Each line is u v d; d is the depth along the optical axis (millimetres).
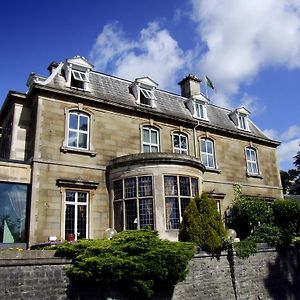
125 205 15695
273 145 25797
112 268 9352
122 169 16172
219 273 12930
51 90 16141
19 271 8820
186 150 20469
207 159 21438
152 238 10633
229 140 23016
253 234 15867
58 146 15836
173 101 22266
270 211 18344
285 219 17922
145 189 15570
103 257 9453
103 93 18672
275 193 24422
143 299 10422
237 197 21031
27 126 16594
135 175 15781
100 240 10523
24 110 16766
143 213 15258
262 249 14750
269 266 14742
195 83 24594
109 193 16516
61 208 15117
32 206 14359
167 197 15539
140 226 15094
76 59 17828
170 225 15227
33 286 8930
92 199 16062
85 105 17219
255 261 14273
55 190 15203
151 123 19281
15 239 14039
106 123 17641
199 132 21516
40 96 16000
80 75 17969
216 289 12547
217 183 21203
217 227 13492
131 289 10047
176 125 20406
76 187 15773
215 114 24203
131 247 9984
